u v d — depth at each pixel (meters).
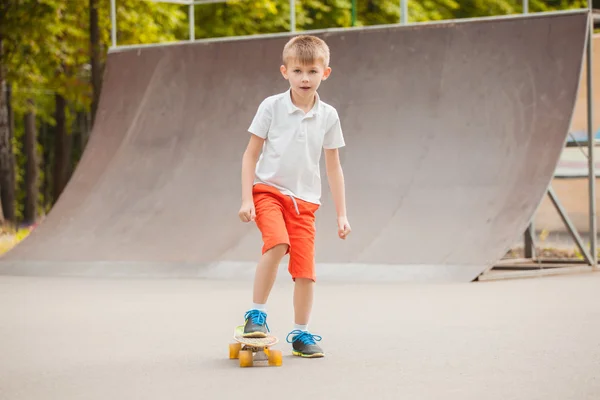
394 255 17.11
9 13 36.69
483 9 46.84
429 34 19.66
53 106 51.66
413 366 8.51
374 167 18.80
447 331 10.66
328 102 19.86
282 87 20.78
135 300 14.21
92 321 11.86
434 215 17.64
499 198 17.41
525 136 17.95
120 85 22.28
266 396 7.29
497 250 16.53
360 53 20.11
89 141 21.84
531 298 13.86
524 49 18.69
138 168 20.92
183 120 21.27
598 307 12.75
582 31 18.33
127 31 37.69
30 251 19.70
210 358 9.09
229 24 40.41
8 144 44.34
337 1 42.56
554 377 7.93
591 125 19.03
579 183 21.20
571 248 21.48
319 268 17.20
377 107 19.47
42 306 13.49
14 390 7.65
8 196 43.53
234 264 18.09
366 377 8.02
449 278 16.38
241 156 20.20
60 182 45.34
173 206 19.92
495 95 18.56
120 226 19.84
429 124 18.88
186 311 12.85
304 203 9.16
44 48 37.91
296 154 9.13
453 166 18.20
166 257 18.69
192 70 21.75
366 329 10.88
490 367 8.41
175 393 7.45
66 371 8.47
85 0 37.38
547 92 18.11
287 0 41.31
